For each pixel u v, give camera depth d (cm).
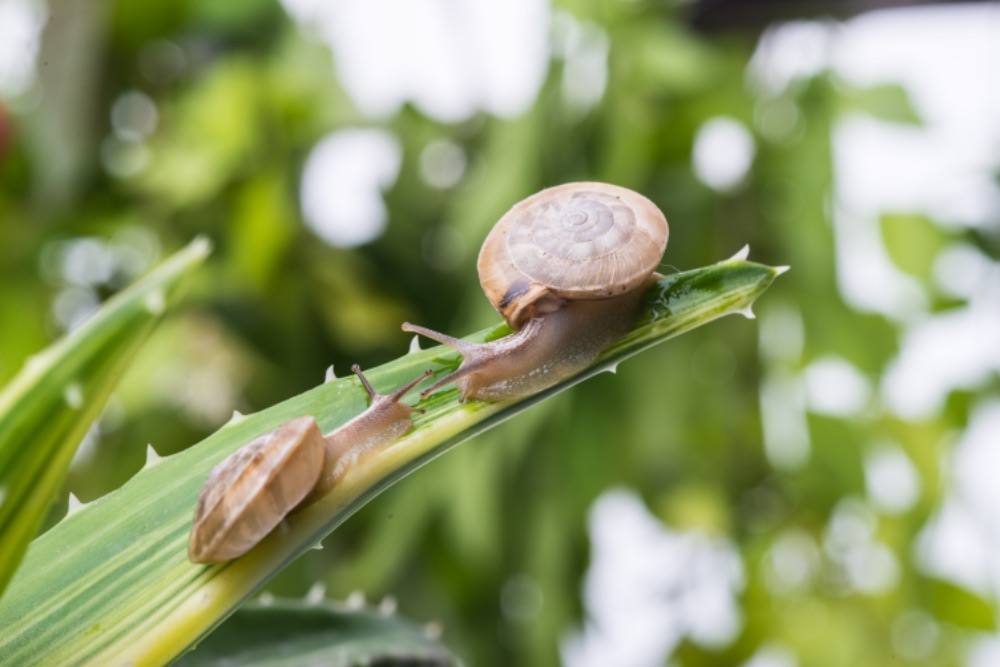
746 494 52
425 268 52
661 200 51
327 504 31
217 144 48
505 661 50
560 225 34
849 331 49
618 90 48
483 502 46
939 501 50
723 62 51
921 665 49
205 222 50
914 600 49
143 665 31
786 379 51
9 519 29
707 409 50
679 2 51
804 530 51
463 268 48
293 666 33
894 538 50
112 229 51
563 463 48
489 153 50
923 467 50
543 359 34
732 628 51
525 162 47
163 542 31
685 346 50
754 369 51
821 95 50
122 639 31
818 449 50
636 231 34
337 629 34
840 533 51
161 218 51
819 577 51
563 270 34
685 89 49
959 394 51
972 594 50
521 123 48
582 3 48
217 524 31
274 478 31
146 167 49
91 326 29
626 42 48
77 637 31
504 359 34
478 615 50
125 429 51
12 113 48
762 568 51
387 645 33
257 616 34
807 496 51
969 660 50
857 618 49
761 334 50
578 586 50
